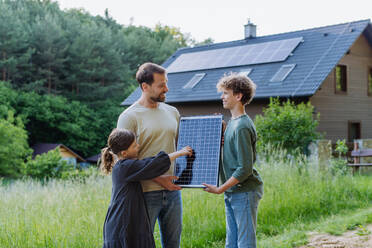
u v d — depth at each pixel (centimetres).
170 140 363
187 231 557
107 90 4069
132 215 324
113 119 3984
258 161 941
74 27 4231
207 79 2186
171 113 376
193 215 598
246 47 2303
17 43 3769
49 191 724
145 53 4944
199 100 2022
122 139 331
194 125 365
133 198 327
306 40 2112
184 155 350
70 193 686
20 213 570
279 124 1177
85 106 3881
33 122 3722
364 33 2114
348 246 505
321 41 2028
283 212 667
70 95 3972
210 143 352
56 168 1748
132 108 355
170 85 2297
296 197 720
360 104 2114
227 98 363
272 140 1175
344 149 1079
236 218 362
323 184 828
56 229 516
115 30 5266
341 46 1905
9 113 2842
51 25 3928
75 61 4016
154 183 349
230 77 363
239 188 358
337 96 1977
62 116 3694
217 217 603
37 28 3897
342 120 1997
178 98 2128
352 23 2073
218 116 360
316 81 1730
